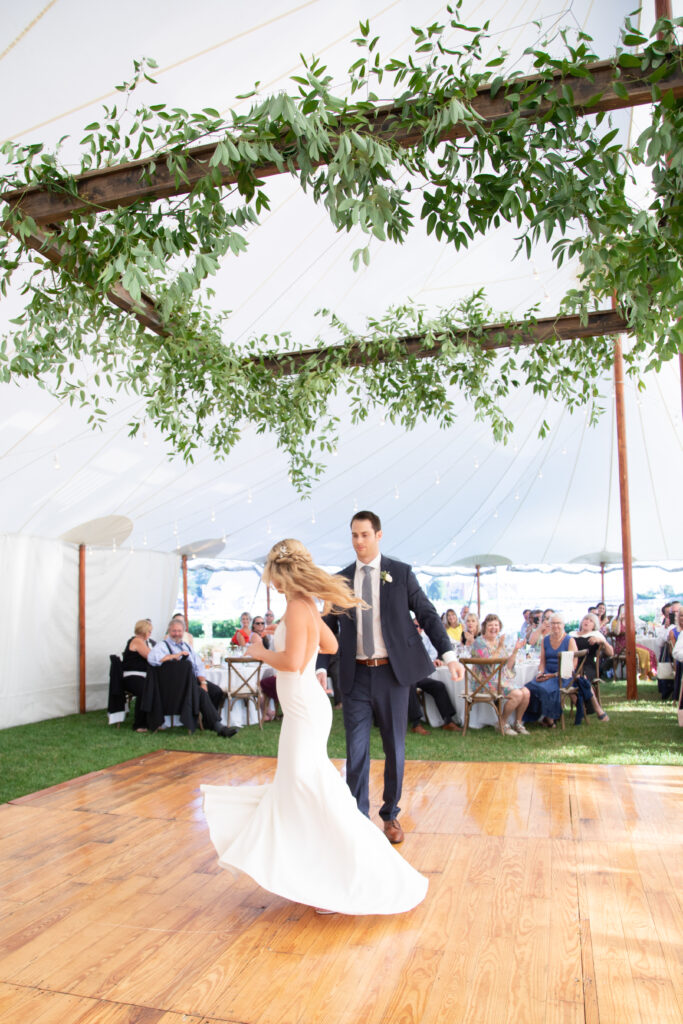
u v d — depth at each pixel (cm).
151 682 746
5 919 285
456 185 239
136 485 765
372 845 279
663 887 299
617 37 542
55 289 349
